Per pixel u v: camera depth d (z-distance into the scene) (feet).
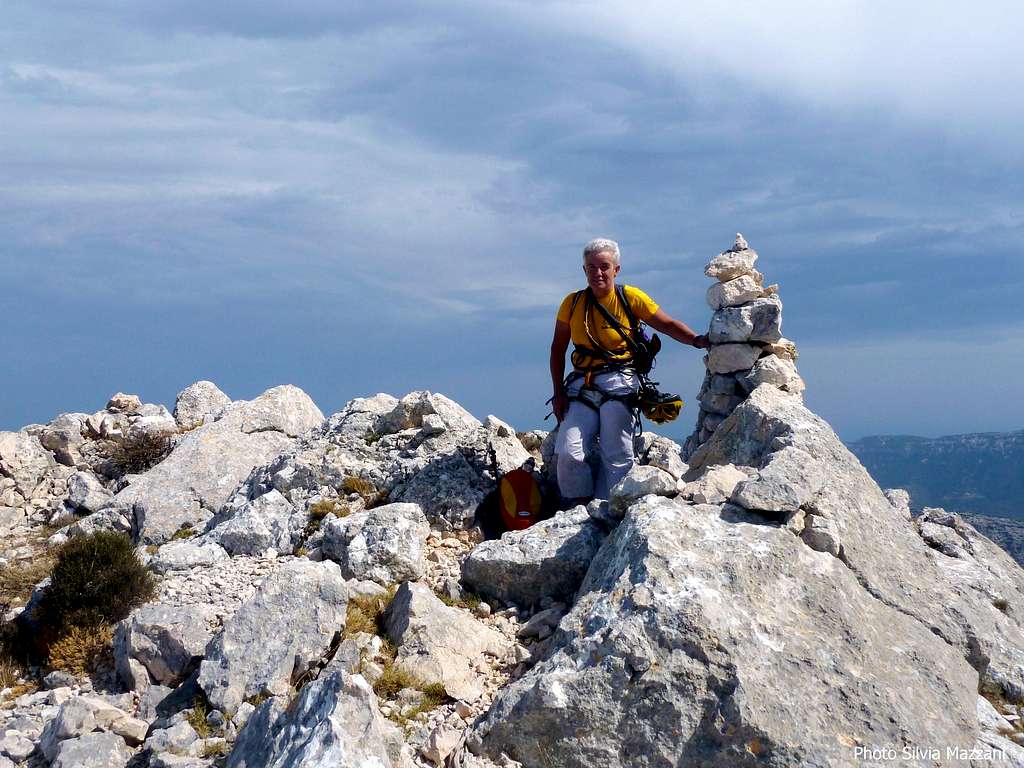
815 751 8.41
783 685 8.94
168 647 11.18
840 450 13.01
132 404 27.40
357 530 13.37
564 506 14.79
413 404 17.44
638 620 9.45
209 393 28.32
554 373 14.98
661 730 8.89
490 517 15.25
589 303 14.42
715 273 15.57
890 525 12.26
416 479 15.47
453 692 10.05
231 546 14.60
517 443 17.40
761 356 15.44
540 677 9.39
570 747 9.01
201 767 9.20
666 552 10.14
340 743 8.15
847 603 10.06
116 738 9.86
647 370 14.57
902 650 9.80
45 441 23.84
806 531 11.16
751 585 9.90
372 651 10.67
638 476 12.18
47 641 12.30
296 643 10.65
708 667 9.04
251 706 10.07
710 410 15.93
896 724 8.75
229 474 19.54
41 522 21.08
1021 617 12.22
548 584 12.14
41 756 10.02
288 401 22.49
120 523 18.89
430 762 9.07
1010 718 10.05
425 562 13.12
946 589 11.63
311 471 16.10
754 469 12.71
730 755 8.59
